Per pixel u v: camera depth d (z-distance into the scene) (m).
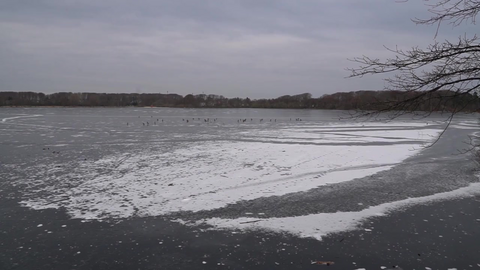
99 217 10.77
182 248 8.65
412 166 18.84
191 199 12.64
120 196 12.93
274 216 10.97
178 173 16.69
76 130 39.28
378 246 8.78
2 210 11.35
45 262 7.88
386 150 24.34
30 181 15.03
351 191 13.85
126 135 34.06
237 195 13.19
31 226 10.00
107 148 24.86
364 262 7.96
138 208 11.62
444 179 15.89
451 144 27.97
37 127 43.16
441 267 7.71
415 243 8.98
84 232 9.60
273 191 13.78
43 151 23.28
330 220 10.62
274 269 7.63
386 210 11.58
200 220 10.58
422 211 11.48
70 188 13.95
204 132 37.91
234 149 24.48
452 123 53.50
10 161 19.58
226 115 89.38
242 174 16.59
